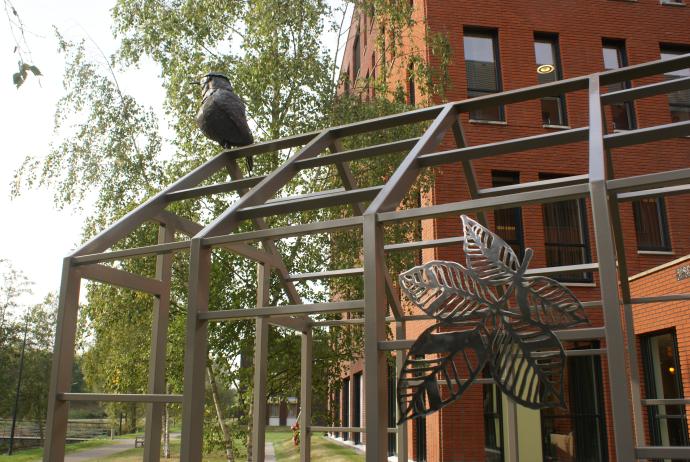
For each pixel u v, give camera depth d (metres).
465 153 3.84
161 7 10.56
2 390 30.06
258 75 9.83
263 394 5.59
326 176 9.79
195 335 3.63
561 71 13.62
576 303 2.95
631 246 12.51
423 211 3.16
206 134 5.48
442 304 3.19
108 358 11.06
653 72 4.11
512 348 3.02
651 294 9.70
